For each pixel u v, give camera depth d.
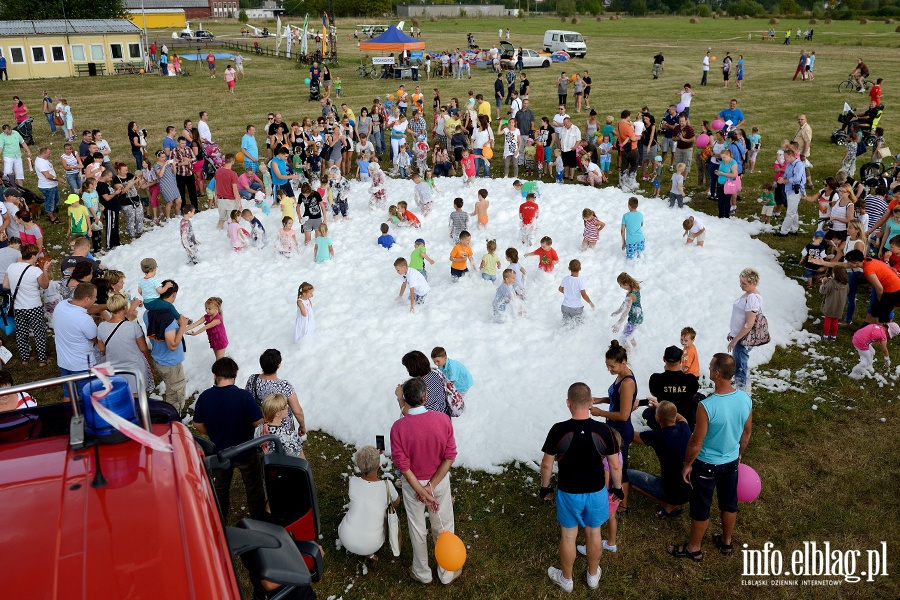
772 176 20.41
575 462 6.24
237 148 26.38
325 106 25.12
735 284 13.02
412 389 6.40
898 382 10.15
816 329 11.91
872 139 23.20
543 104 33.09
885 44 59.59
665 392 8.01
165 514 3.13
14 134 20.41
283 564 3.66
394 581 7.06
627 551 7.27
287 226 15.34
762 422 9.40
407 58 42.72
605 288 13.41
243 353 11.93
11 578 2.75
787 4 107.62
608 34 75.94
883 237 12.50
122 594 2.73
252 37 78.88
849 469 8.41
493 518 7.91
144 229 18.20
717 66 45.19
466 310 12.80
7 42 44.16
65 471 3.40
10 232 14.49
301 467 4.89
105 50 47.66
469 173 19.31
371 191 18.27
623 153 19.17
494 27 88.25
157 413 4.02
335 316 12.80
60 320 8.95
